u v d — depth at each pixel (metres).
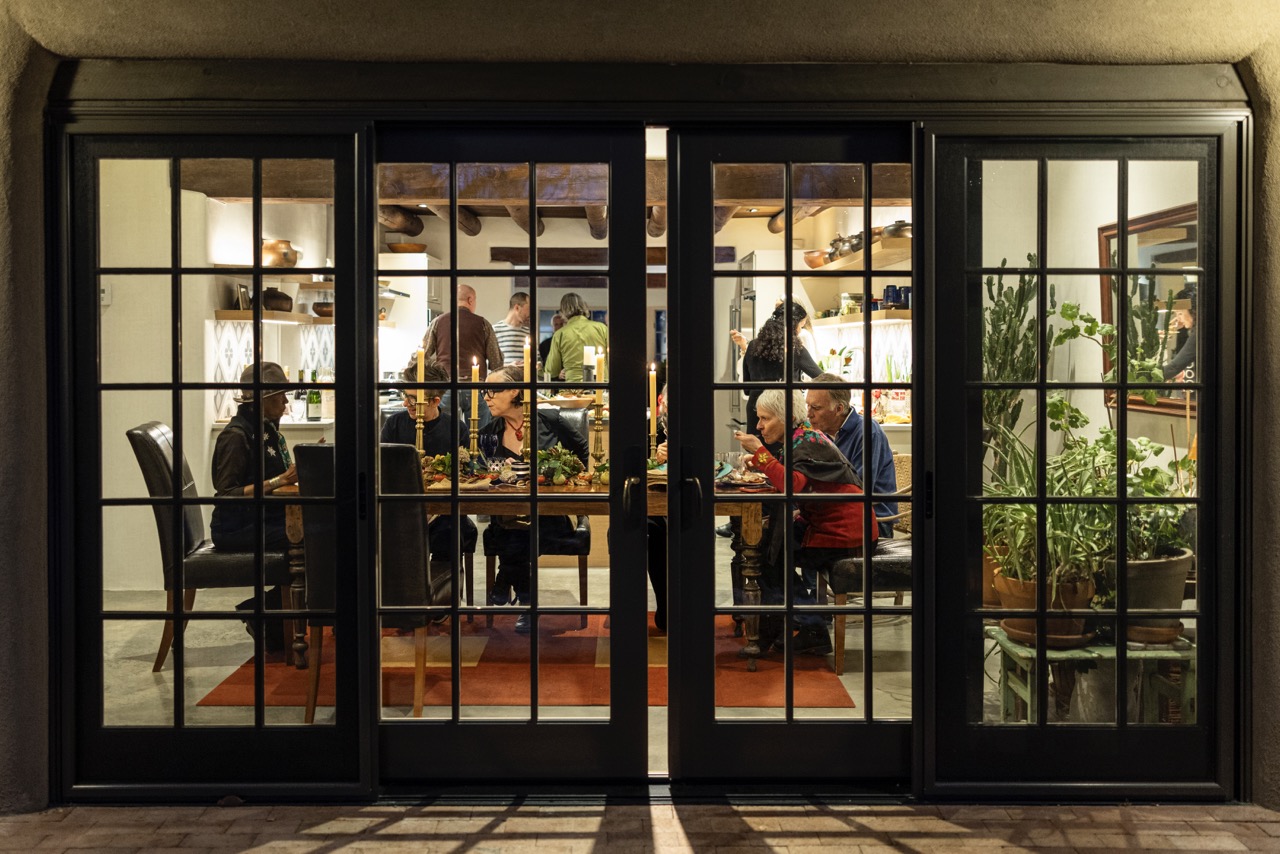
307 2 2.90
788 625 3.11
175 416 3.06
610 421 3.09
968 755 3.08
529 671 3.13
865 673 3.12
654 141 5.62
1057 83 2.98
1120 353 3.06
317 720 3.07
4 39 2.82
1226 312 3.03
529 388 3.08
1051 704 3.09
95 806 3.02
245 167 3.02
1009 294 3.05
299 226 3.02
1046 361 3.06
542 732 3.11
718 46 2.95
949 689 3.07
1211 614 3.08
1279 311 2.95
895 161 3.04
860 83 2.99
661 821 2.88
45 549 3.02
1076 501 3.06
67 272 3.01
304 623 3.06
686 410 3.09
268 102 2.97
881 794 3.06
